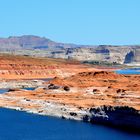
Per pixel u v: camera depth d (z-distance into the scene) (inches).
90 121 7234.3
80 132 6328.7
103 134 6151.6
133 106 7032.5
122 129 6574.8
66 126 6830.7
